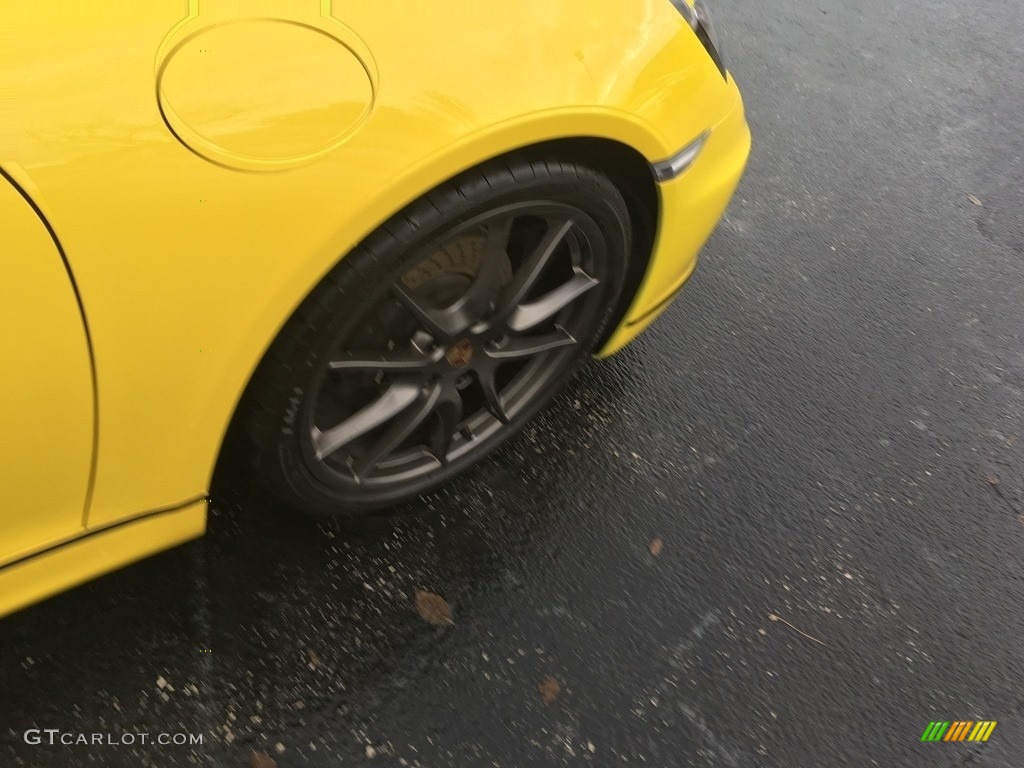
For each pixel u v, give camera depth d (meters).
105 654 1.63
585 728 1.68
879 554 2.08
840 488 2.20
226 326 1.17
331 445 1.55
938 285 2.85
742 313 2.60
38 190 0.95
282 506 1.88
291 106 1.10
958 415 2.46
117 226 1.01
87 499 1.25
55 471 1.17
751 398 2.36
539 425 2.16
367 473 1.70
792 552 2.04
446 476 1.89
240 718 1.59
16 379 1.04
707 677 1.79
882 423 2.38
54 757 1.50
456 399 1.70
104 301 1.05
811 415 2.36
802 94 3.51
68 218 0.98
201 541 1.80
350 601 1.77
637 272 1.88
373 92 1.16
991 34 4.11
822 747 1.75
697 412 2.29
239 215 1.09
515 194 1.38
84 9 0.97
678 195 1.70
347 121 1.14
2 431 1.07
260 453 1.47
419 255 1.33
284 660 1.67
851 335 2.62
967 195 3.23
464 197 1.31
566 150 1.45
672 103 1.56
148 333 1.11
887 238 2.98
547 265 1.74
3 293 0.97
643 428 2.22
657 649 1.82
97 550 1.33
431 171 1.22
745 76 3.52
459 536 1.92
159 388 1.18
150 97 1.01
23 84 0.94
